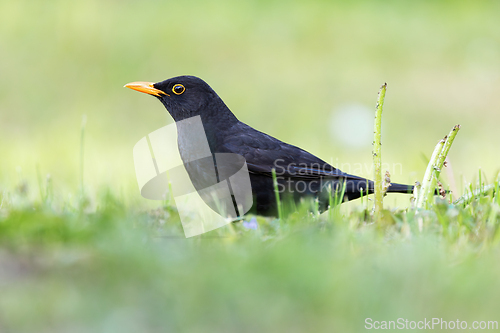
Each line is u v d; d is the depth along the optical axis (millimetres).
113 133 23422
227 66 31281
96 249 6156
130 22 33375
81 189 10406
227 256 6074
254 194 9594
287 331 5055
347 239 6703
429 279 5551
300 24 35656
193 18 34781
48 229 6406
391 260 6074
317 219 7859
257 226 7695
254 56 32156
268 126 25766
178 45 32094
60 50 30391
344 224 7461
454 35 35812
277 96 28312
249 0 37781
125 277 5531
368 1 40125
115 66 30031
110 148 20797
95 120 25219
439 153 8578
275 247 6379
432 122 25203
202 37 33219
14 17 32094
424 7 40156
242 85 29312
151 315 5047
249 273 5672
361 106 26094
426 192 8578
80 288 5363
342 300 5285
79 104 26875
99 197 10609
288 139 23719
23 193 10211
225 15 35781
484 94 28547
